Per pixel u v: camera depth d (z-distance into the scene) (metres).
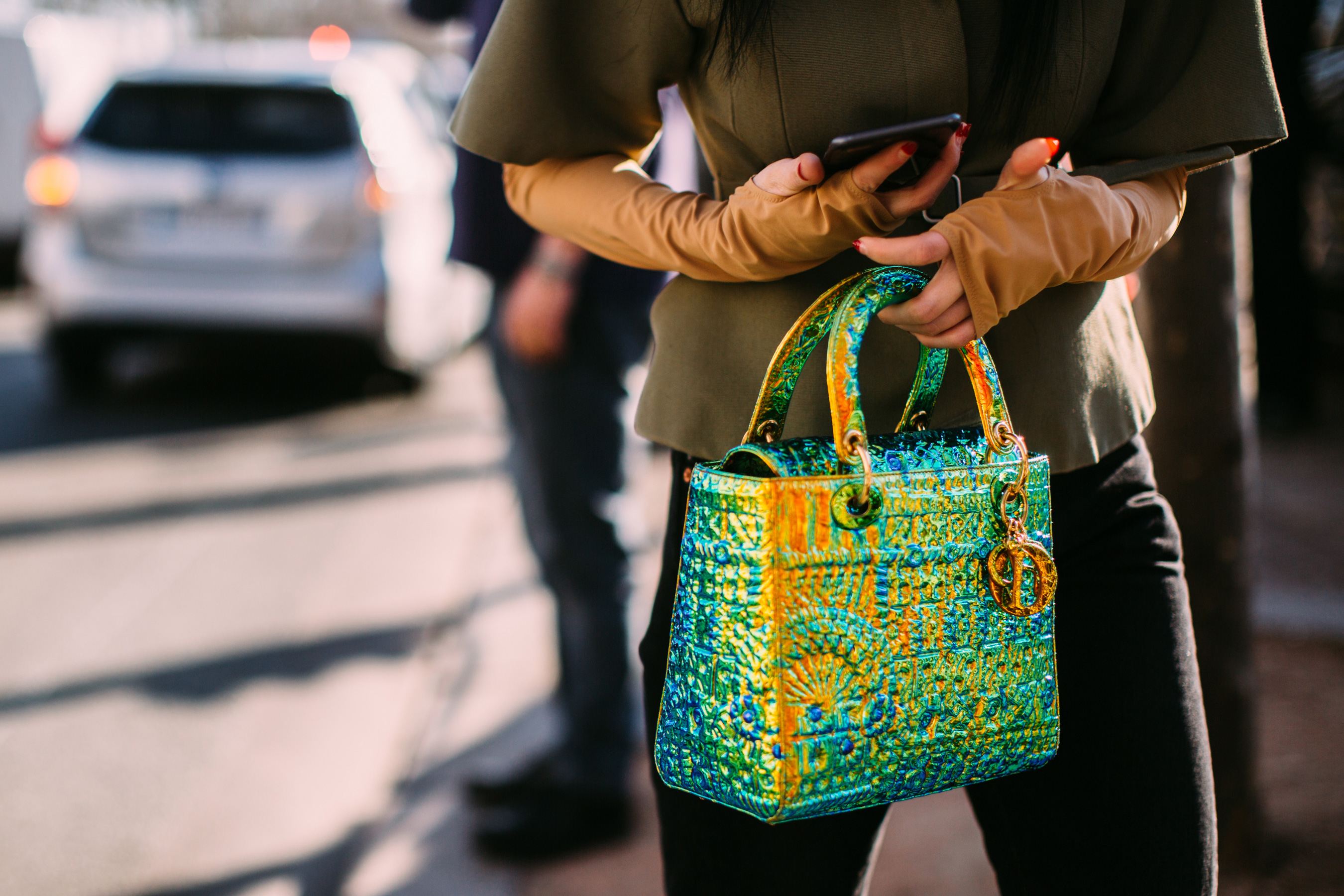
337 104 6.18
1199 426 2.09
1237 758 2.16
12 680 3.27
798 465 0.97
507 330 2.18
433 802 2.57
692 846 1.12
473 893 2.23
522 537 4.32
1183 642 1.10
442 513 4.71
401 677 3.28
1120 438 1.13
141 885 2.31
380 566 4.14
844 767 0.93
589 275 2.15
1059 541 1.10
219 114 6.20
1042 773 1.11
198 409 6.53
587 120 1.15
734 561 0.92
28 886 2.31
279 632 3.59
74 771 2.77
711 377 1.12
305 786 2.71
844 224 0.97
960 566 0.97
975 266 0.94
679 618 0.98
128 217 6.13
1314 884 2.13
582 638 2.33
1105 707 1.08
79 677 3.29
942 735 0.97
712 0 1.05
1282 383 6.09
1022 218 0.95
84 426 6.18
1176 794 1.06
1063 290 1.11
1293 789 2.46
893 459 0.99
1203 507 2.11
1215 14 1.09
